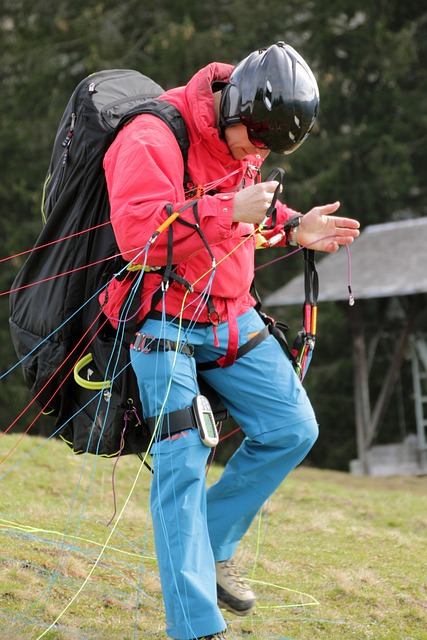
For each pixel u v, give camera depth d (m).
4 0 64.44
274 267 59.66
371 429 44.00
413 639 11.62
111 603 11.52
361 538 15.74
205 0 61.28
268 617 11.78
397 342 47.94
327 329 57.94
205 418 9.53
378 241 46.50
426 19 64.19
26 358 10.41
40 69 60.78
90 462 19.58
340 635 11.52
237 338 10.04
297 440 10.16
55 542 13.27
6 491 16.47
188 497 9.40
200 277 9.77
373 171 59.03
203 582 9.25
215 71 9.87
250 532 15.61
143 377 9.61
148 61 59.00
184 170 9.70
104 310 9.94
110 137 9.88
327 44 61.19
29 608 10.98
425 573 14.02
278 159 57.50
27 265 10.34
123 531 14.49
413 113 60.47
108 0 61.09
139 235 9.12
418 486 29.69
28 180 59.91
